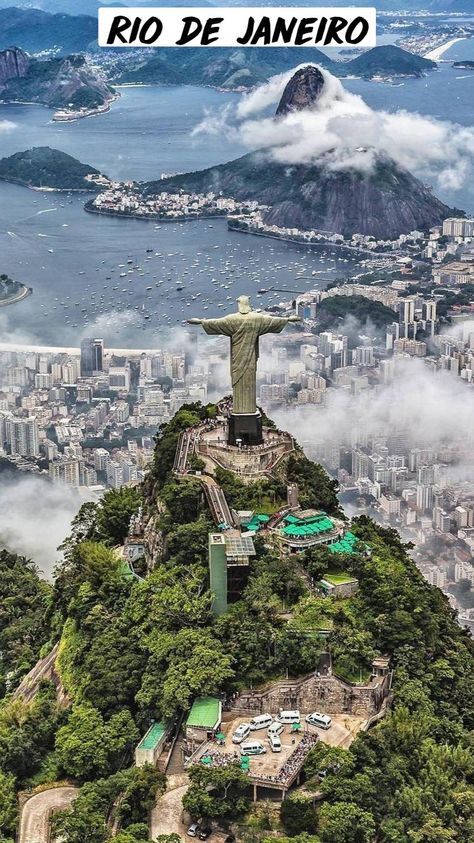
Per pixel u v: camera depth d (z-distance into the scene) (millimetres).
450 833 178625
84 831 182125
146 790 186375
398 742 195250
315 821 178250
